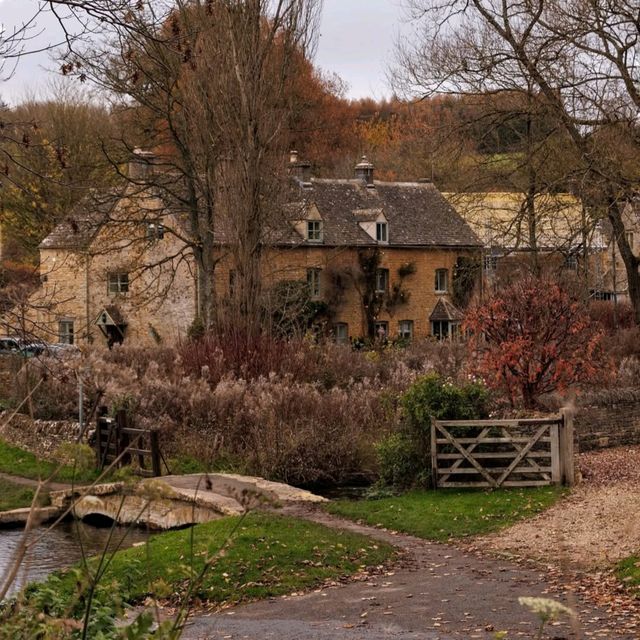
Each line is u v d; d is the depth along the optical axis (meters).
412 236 52.22
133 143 40.78
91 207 36.47
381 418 23.30
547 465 17.98
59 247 37.66
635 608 10.24
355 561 13.27
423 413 17.91
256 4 34.34
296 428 21.28
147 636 5.26
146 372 27.44
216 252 43.91
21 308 10.48
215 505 16.56
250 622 10.74
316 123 65.19
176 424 23.97
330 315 49.03
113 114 39.03
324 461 20.94
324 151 66.88
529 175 29.08
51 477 4.93
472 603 10.93
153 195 38.69
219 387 24.12
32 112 42.84
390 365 30.39
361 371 29.64
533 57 27.66
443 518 15.68
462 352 31.30
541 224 29.73
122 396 24.45
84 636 5.41
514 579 11.94
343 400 22.75
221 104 34.19
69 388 25.72
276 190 34.38
